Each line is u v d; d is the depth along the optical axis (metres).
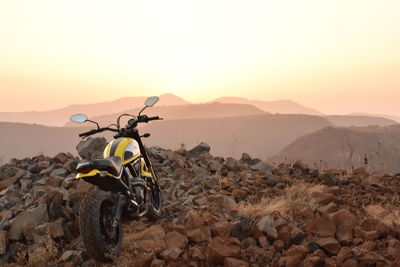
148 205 5.48
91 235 4.32
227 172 8.71
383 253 4.34
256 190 7.19
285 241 4.69
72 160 8.91
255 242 4.77
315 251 4.33
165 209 6.48
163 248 4.68
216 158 10.01
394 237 4.74
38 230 5.31
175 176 8.48
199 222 4.98
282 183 7.41
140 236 5.38
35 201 6.19
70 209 5.86
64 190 6.32
